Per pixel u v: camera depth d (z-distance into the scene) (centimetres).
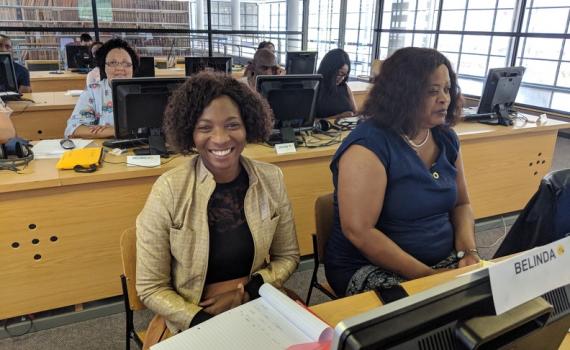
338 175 141
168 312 113
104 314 205
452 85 150
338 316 99
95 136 251
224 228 121
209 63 455
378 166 134
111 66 268
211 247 121
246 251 124
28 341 189
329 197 159
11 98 341
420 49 142
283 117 235
